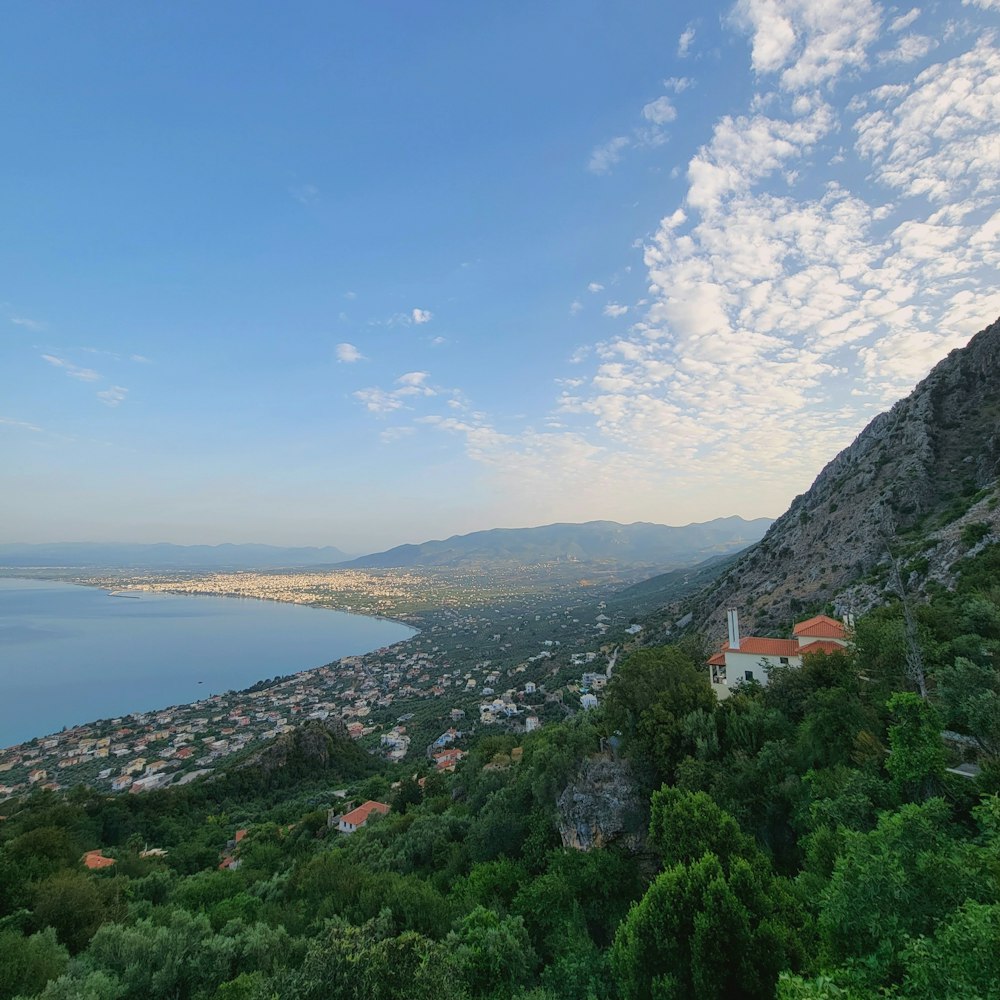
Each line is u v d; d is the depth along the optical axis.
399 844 44.56
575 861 29.67
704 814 23.23
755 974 16.23
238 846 63.31
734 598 103.25
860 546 76.88
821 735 27.98
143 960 24.45
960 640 30.80
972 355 89.50
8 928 26.61
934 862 12.39
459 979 17.11
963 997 9.14
